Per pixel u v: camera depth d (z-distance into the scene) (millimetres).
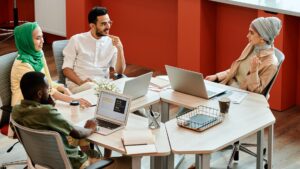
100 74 5402
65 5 7836
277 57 4934
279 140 5562
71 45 5316
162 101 4637
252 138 5578
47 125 3738
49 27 8141
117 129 4055
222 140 3947
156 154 3775
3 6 8906
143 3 7242
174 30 7055
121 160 4055
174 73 4645
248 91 4793
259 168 4570
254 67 4750
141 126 4113
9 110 4578
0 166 4953
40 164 3869
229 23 6582
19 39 4672
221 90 4746
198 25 6539
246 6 6027
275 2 6016
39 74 3824
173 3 6969
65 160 3723
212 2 6574
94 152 4359
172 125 4148
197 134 4020
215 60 6816
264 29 4750
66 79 5352
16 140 5496
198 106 4465
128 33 7504
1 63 4598
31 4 8656
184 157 5145
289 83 6172
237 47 6590
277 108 6172
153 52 7344
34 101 3799
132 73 7277
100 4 7637
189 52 6711
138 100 4570
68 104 4465
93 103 4480
